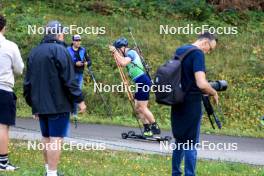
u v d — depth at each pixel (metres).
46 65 16.25
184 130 16.78
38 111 16.30
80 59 31.42
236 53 47.72
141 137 27.25
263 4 57.38
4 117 18.61
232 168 21.88
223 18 54.28
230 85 42.94
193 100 16.67
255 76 44.56
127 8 54.03
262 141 30.33
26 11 50.12
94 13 52.50
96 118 36.00
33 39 45.00
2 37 18.62
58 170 18.31
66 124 16.64
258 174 21.09
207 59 46.25
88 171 19.14
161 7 54.78
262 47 49.47
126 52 26.84
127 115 38.19
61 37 16.72
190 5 54.66
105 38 46.38
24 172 18.06
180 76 16.62
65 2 53.31
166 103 16.66
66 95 16.42
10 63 18.61
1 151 18.69
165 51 46.16
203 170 20.89
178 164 17.44
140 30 49.59
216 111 39.28
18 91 39.94
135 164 21.19
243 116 39.53
